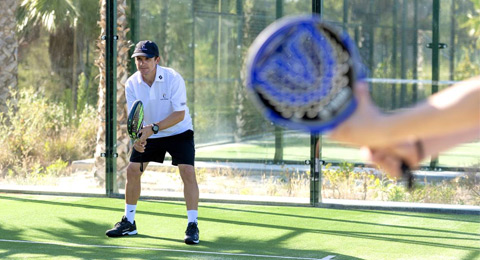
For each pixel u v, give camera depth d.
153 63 8.19
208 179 13.61
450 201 11.40
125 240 8.49
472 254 7.77
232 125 15.25
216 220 9.79
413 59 14.52
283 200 10.96
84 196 11.72
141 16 14.75
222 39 15.31
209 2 15.33
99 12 13.93
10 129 13.67
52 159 13.70
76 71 14.06
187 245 8.23
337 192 12.02
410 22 14.50
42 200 11.34
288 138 14.85
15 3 14.03
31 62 14.12
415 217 10.06
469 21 14.33
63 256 7.57
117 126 12.62
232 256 7.62
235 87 15.25
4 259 7.37
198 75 15.36
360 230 9.16
